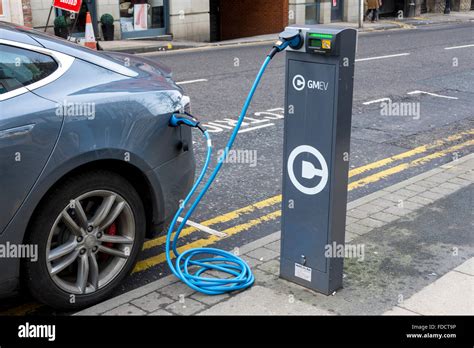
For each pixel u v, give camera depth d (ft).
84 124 10.89
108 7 55.57
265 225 16.11
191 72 39.86
